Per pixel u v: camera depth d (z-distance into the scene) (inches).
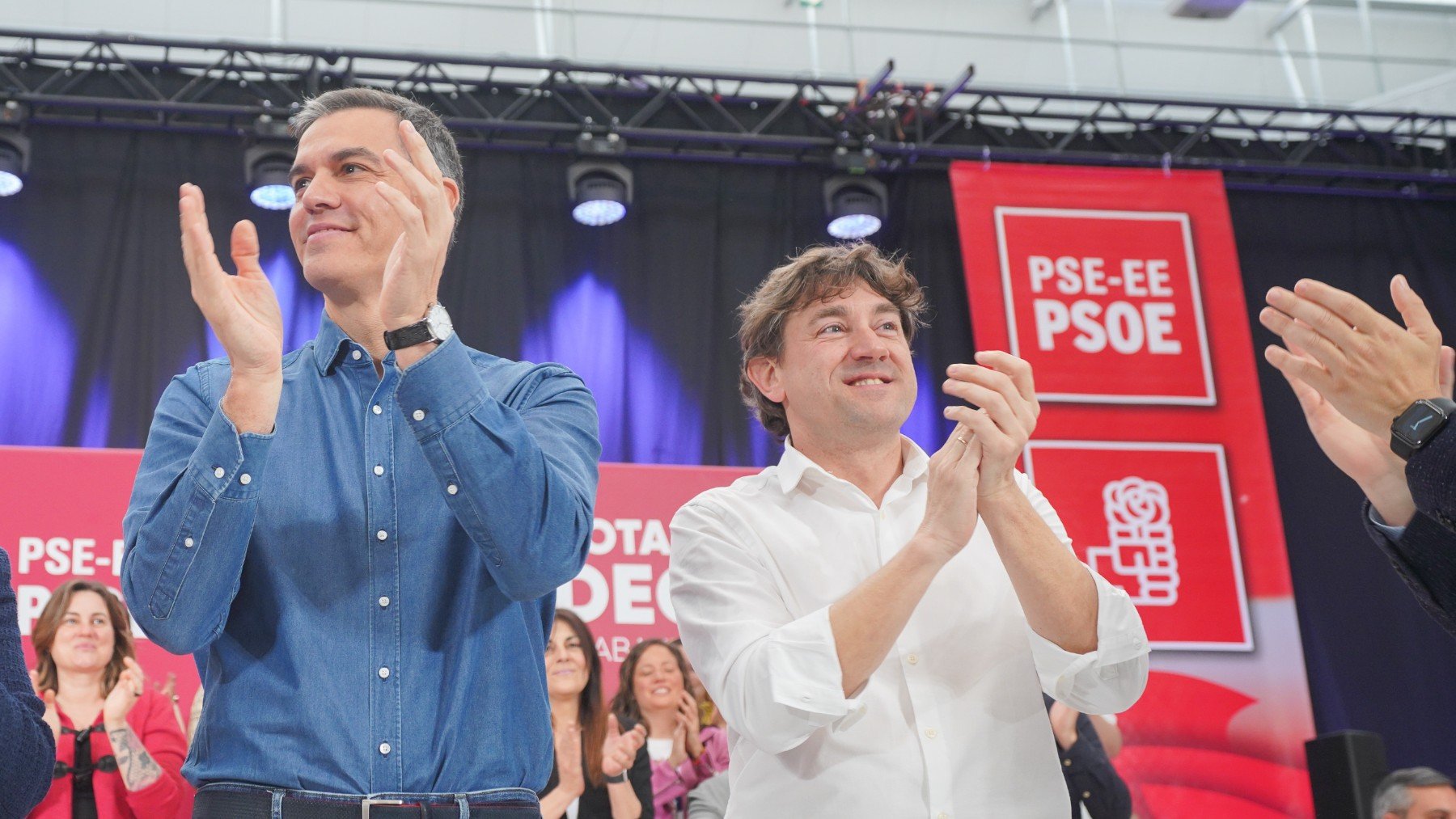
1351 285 286.7
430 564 57.1
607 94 269.1
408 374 53.2
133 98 252.2
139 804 148.9
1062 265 249.3
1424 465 50.3
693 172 272.5
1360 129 288.0
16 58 247.9
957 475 62.1
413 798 53.1
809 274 75.1
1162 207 256.1
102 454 191.0
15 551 184.5
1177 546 234.1
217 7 266.2
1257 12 303.6
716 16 283.6
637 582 201.8
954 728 65.5
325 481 58.0
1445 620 57.0
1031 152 273.6
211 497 52.0
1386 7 307.7
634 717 177.8
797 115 275.9
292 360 62.5
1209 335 248.2
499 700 56.0
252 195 246.2
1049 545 63.9
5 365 236.5
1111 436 239.0
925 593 67.9
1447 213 296.0
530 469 54.2
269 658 54.9
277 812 51.9
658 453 253.1
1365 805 160.4
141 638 176.4
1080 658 64.8
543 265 260.4
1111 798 155.9
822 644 61.3
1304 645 258.2
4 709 50.6
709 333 261.7
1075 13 297.3
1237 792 223.5
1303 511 267.4
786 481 72.7
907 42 289.6
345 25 269.4
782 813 64.9
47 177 247.6
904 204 276.7
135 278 245.1
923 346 267.6
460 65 257.3
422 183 54.0
